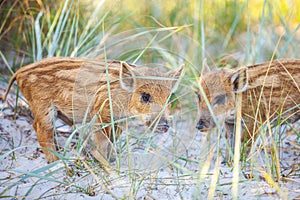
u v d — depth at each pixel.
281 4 9.85
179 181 4.90
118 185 4.76
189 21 9.32
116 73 5.83
